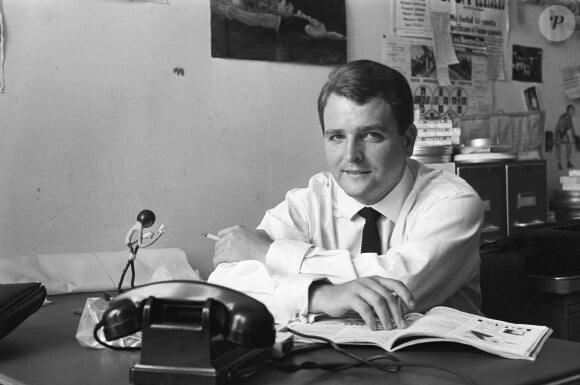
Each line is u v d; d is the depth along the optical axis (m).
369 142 1.52
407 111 1.56
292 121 2.86
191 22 2.56
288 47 2.82
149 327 0.92
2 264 2.07
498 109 3.69
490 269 2.41
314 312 1.31
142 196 2.45
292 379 0.96
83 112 2.32
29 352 1.22
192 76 2.56
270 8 2.76
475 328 1.16
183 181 2.55
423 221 1.58
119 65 2.39
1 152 2.17
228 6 2.65
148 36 2.45
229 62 2.66
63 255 2.19
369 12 3.10
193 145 2.57
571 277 2.26
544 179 3.20
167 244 2.51
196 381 0.90
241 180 2.71
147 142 2.46
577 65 4.09
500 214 3.02
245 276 1.42
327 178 1.86
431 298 1.51
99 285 2.12
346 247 1.75
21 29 2.20
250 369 0.97
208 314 0.89
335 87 1.51
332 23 2.95
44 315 1.65
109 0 2.36
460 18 3.49
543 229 2.51
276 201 2.81
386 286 1.24
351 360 1.05
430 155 2.95
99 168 2.36
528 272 2.35
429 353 1.09
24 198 2.21
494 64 3.66
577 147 4.10
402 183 1.65
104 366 1.09
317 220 1.78
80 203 2.32
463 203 1.60
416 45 3.29
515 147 3.65
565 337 2.29
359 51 3.07
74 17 2.29
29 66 2.21
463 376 0.94
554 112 3.98
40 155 2.24
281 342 1.06
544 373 0.96
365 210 1.67
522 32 3.81
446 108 3.42
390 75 1.52
